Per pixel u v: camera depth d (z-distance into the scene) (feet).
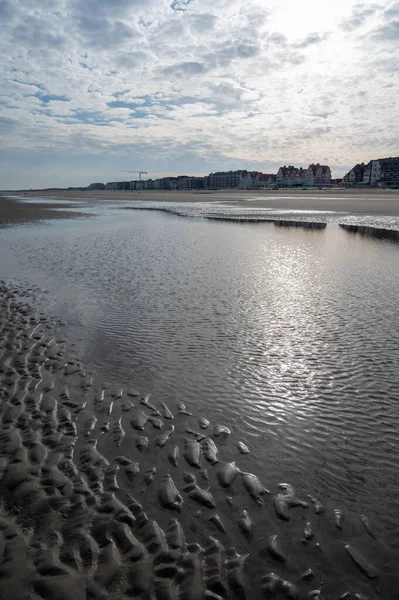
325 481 11.88
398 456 12.99
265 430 14.38
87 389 17.16
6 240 67.31
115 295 32.48
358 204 163.63
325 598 8.44
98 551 9.33
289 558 9.33
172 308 28.91
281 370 19.01
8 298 31.40
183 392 16.97
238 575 8.86
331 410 15.60
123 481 11.73
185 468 12.33
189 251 55.42
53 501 10.91
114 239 68.59
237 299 31.22
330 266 44.11
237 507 10.83
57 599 8.16
